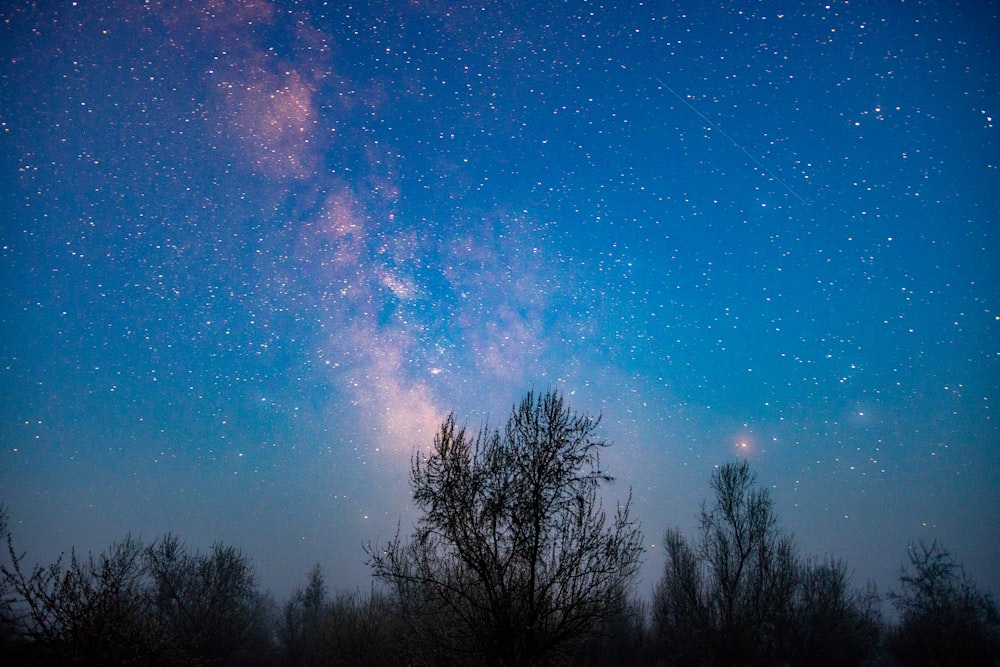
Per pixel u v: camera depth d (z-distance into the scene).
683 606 23.61
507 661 10.88
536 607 11.16
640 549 11.40
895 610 25.44
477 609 11.45
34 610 11.91
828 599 22.73
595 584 11.20
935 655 23.00
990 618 23.97
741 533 23.47
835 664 21.58
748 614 22.20
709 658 21.97
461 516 11.55
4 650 12.64
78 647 12.26
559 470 11.88
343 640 19.25
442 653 11.84
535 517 11.55
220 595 21.20
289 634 25.50
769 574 22.77
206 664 18.48
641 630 24.22
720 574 22.97
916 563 25.73
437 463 11.85
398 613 17.81
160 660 15.04
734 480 24.22
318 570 27.95
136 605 14.25
